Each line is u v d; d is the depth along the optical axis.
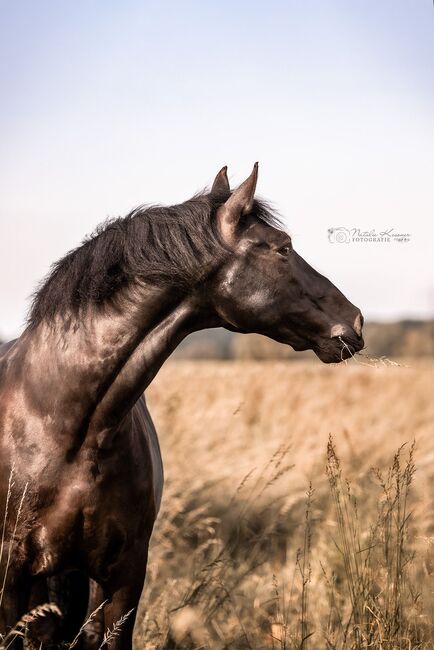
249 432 15.26
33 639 6.23
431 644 6.66
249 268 5.54
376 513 9.36
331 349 5.77
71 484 5.48
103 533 5.62
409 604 7.02
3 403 5.68
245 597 8.22
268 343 43.50
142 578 5.91
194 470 11.71
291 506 10.30
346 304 5.83
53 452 5.47
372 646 6.39
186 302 5.60
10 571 5.51
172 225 5.47
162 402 14.37
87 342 5.50
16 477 5.46
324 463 11.35
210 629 7.59
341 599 7.75
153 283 5.48
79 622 6.45
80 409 5.46
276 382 20.98
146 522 5.88
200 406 15.32
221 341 71.25
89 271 5.55
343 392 20.75
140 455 5.80
